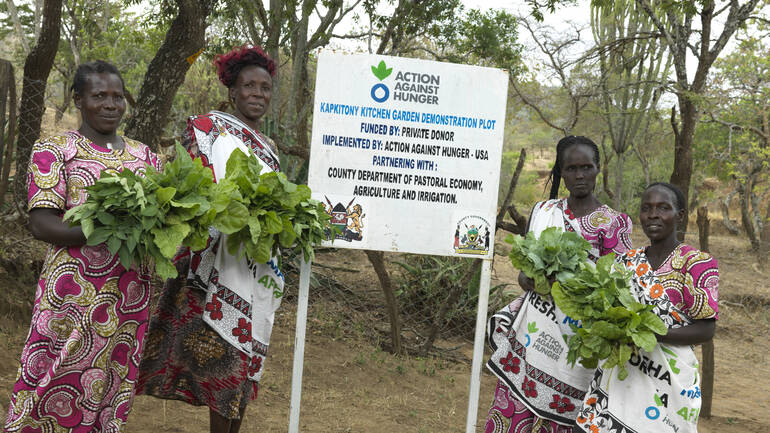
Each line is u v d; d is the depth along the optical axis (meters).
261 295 3.15
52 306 2.60
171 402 4.35
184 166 2.63
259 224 2.82
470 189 3.52
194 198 2.61
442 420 4.86
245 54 3.28
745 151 18.42
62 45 19.64
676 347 2.80
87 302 2.64
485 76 3.51
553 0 10.12
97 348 2.68
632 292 2.92
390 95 3.44
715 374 8.09
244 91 3.25
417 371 6.09
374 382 5.55
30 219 2.56
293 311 7.10
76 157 2.66
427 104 3.47
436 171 3.49
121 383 2.80
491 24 13.31
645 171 19.58
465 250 3.53
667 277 2.84
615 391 2.86
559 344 3.18
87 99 2.70
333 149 3.42
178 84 6.69
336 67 3.41
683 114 7.93
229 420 3.13
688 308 2.79
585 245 3.06
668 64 13.55
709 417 5.99
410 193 3.48
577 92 11.78
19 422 2.55
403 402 5.14
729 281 13.12
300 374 3.42
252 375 3.18
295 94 10.32
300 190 3.01
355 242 3.45
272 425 4.27
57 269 2.61
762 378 8.09
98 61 2.77
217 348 3.06
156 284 5.96
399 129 3.46
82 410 2.67
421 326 7.55
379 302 7.87
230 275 3.04
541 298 3.21
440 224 3.51
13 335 4.89
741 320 10.94
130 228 2.52
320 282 7.94
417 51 15.60
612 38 12.95
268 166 3.25
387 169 3.46
